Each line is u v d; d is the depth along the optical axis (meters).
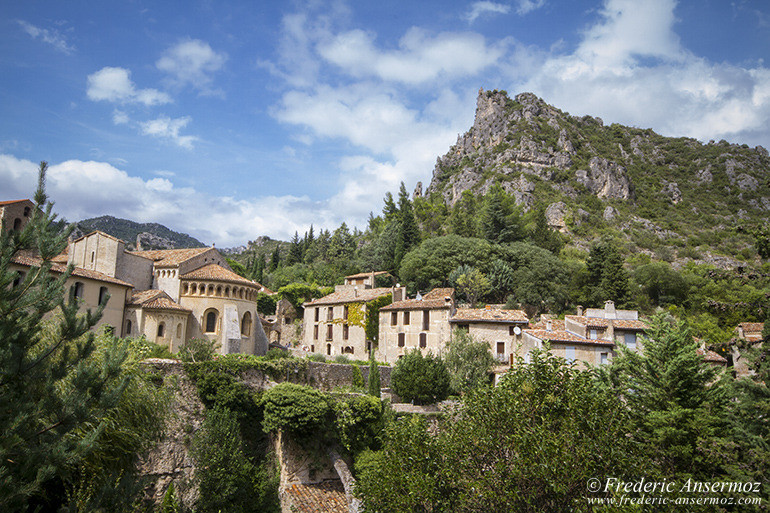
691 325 82.00
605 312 58.88
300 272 141.12
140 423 28.20
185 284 60.31
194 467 35.06
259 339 64.50
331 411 41.28
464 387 28.19
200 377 38.19
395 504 23.56
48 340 22.14
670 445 30.61
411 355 52.47
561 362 25.62
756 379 29.33
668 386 33.12
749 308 26.25
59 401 17.31
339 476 39.97
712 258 163.12
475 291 98.25
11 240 17.78
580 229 184.75
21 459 15.83
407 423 27.70
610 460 21.30
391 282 113.50
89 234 60.44
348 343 74.38
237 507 34.34
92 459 25.03
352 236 184.38
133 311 54.84
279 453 38.78
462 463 23.05
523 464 20.92
